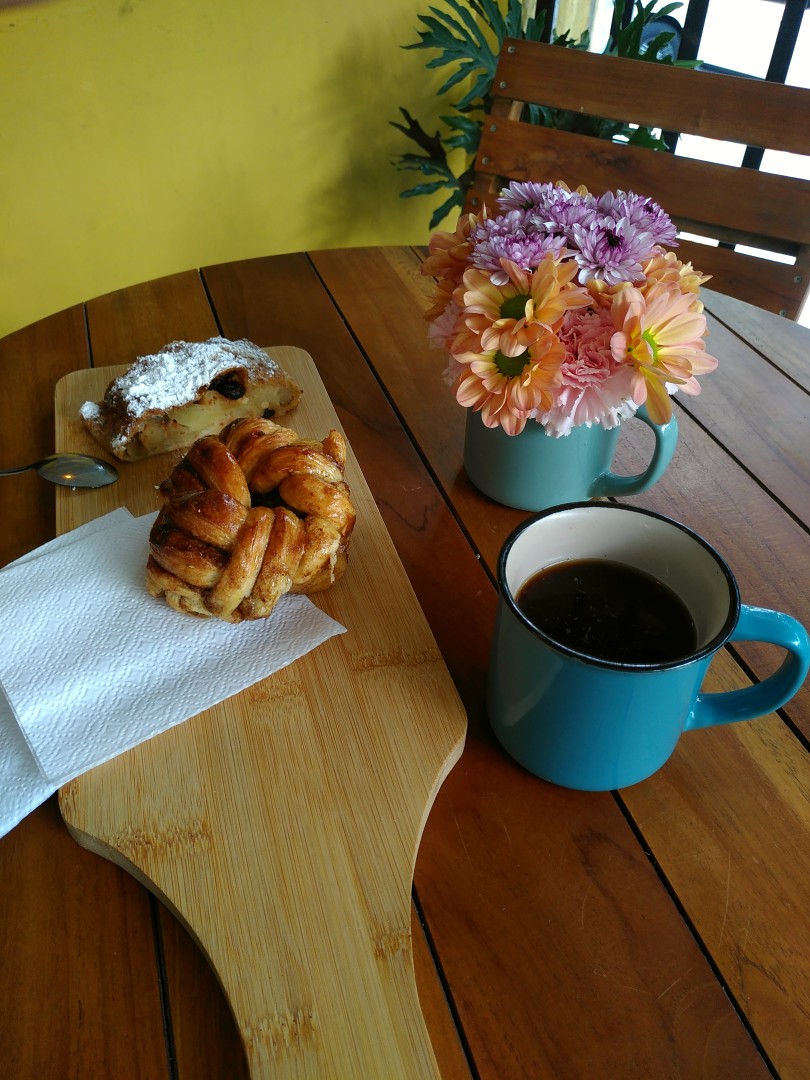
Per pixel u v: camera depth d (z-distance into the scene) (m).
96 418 0.52
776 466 0.53
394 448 0.53
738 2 1.40
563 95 0.77
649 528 0.35
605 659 0.30
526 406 0.39
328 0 1.05
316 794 0.34
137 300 0.66
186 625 0.40
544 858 0.33
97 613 0.40
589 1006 0.29
